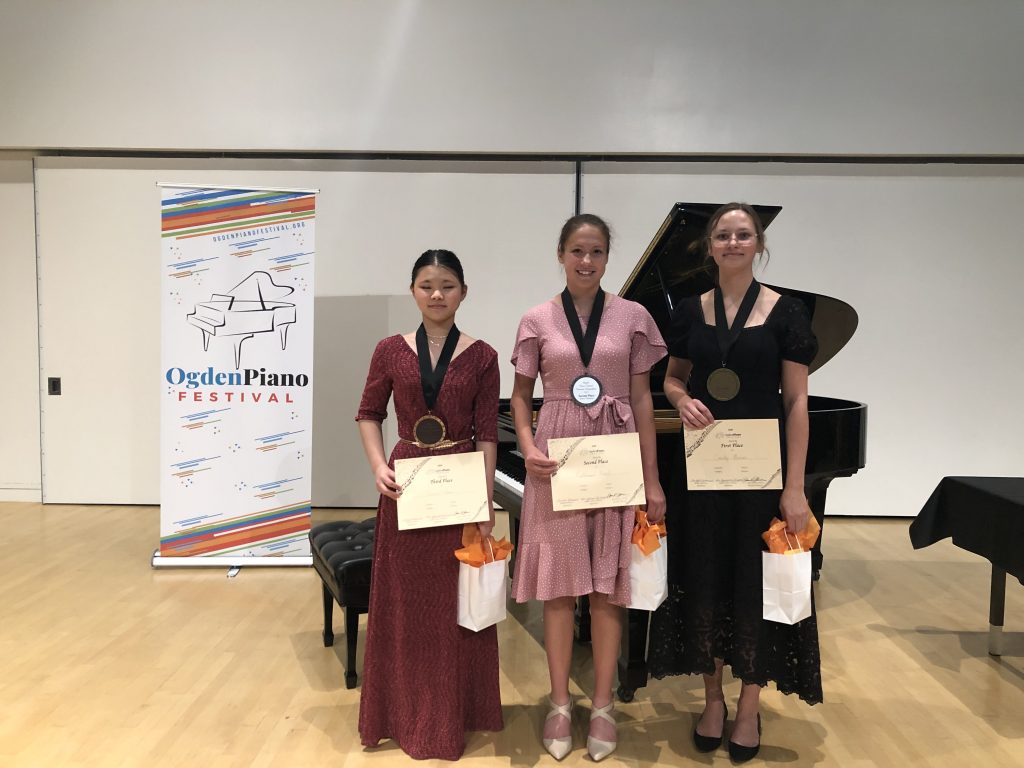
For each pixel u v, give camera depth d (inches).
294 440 149.4
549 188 191.6
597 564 79.7
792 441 77.9
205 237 143.9
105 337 195.2
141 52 185.3
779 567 76.4
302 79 186.5
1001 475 196.4
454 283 80.7
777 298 79.7
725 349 78.7
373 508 198.7
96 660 108.2
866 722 93.1
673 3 184.2
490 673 86.2
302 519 151.3
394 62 186.1
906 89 185.3
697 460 78.2
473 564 80.0
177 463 147.8
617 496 78.1
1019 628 124.3
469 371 81.8
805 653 79.0
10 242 195.5
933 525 117.1
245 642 115.6
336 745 86.0
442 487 79.8
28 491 201.8
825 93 185.6
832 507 200.1
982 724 92.8
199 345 145.9
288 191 145.5
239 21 184.9
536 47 185.6
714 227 79.9
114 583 141.2
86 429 197.6
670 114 186.5
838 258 192.1
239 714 93.0
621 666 98.7
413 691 82.9
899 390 195.3
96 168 191.0
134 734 87.8
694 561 80.1
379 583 84.3
